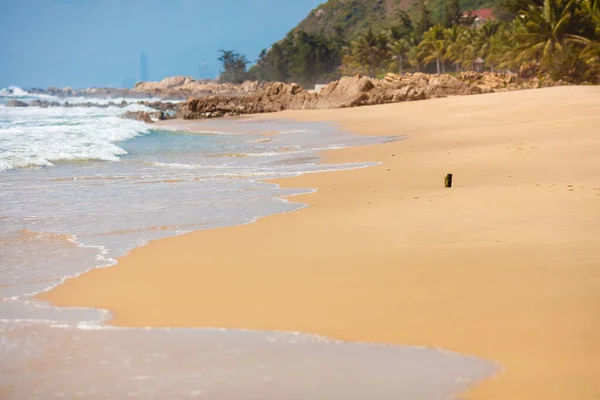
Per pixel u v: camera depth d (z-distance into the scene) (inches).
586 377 243.4
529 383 241.9
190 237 517.7
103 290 381.1
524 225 507.5
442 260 413.7
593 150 1008.2
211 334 305.4
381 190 749.3
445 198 657.0
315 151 1277.1
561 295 335.9
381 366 264.2
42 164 1066.7
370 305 336.2
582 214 541.0
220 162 1115.9
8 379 261.4
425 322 308.8
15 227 570.6
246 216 605.6
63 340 301.9
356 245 467.5
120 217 614.5
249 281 388.8
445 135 1460.4
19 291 382.3
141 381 257.6
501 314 313.6
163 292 373.1
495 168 891.4
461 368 258.8
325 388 247.0
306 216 596.4
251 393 245.1
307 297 354.3
